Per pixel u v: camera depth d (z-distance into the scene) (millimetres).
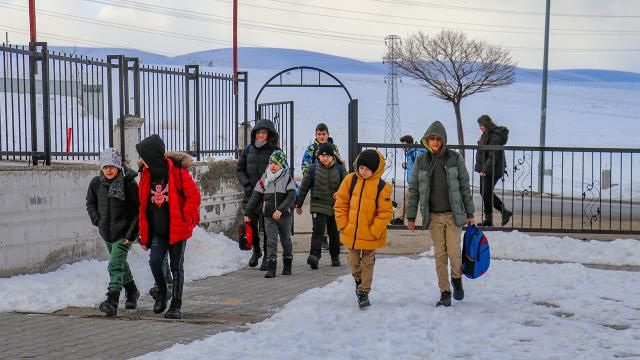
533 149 13711
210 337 7078
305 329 7492
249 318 8336
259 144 12039
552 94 129375
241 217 15594
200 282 10820
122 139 12414
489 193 14914
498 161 15062
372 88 115625
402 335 7168
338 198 8680
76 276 10234
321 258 13305
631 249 12641
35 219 10352
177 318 8273
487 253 8820
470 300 9055
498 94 119250
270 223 11227
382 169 8539
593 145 67125
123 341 7059
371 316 8133
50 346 6836
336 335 7211
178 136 14211
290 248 11508
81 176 11344
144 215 8281
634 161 45594
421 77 49344
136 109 12969
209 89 15219
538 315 8188
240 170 12234
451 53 48625
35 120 10766
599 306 8648
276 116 15758
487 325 7609
